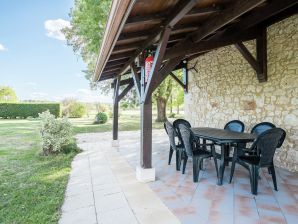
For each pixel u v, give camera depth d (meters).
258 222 2.21
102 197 2.88
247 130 4.86
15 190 3.15
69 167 4.32
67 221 2.29
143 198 2.83
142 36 2.85
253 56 4.70
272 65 4.23
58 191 3.09
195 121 6.85
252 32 4.21
